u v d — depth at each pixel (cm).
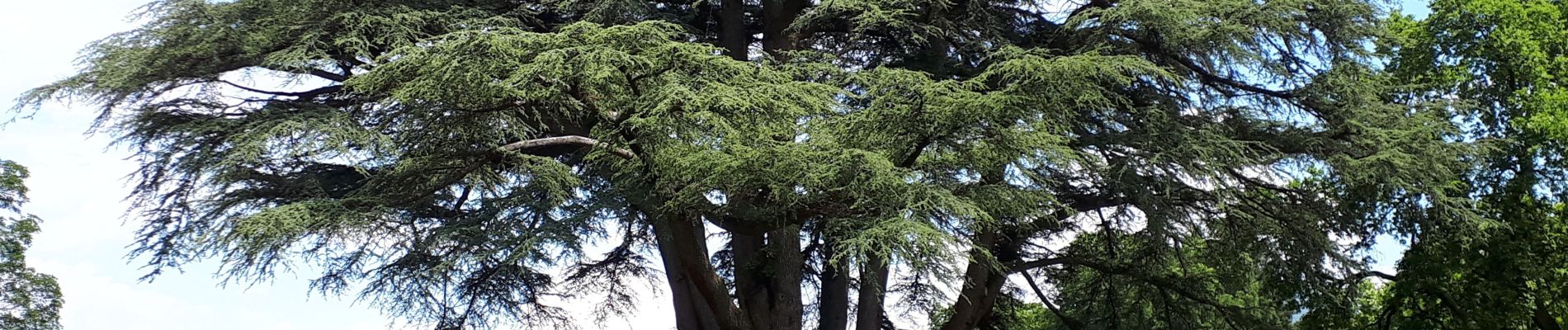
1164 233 2003
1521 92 2250
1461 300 2242
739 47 2175
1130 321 2473
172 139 1906
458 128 1573
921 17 2003
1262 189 2109
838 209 1541
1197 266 2855
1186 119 1953
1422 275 2214
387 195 1727
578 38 1512
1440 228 2064
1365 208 2098
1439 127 1966
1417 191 1933
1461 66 2300
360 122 1834
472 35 1490
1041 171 1764
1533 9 2298
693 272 1783
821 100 1581
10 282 3145
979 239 2041
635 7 1892
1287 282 2125
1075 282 2517
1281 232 2028
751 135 1478
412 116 1597
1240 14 1856
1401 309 2450
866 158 1393
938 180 1515
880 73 1595
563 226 1648
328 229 1678
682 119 1430
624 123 1452
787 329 2023
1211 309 2348
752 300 2044
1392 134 1886
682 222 1706
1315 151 1945
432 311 2112
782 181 1452
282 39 1931
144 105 1944
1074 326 2433
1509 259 2180
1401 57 2356
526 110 1734
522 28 1972
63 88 1948
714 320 2028
